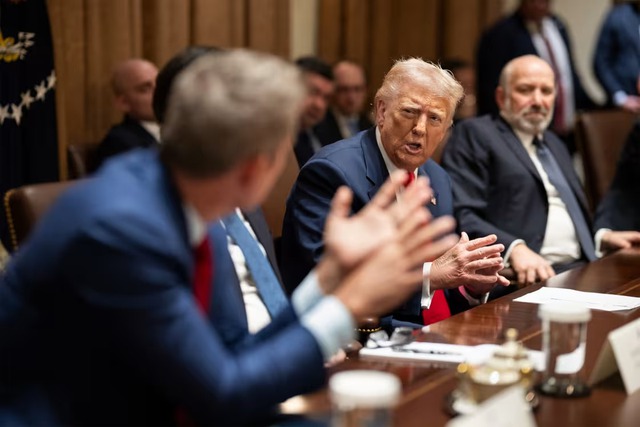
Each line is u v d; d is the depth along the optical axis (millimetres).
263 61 1401
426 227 1467
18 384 1381
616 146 4461
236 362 1391
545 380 1656
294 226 2758
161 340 1317
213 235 1703
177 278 1359
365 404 1162
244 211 2398
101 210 1321
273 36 5344
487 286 2660
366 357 1875
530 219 3639
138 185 1377
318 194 2727
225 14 5094
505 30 5934
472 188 3676
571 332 1644
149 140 4145
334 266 1515
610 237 3619
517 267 3256
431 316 2795
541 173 3730
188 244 1409
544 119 3709
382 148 2805
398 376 1742
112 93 4586
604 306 2381
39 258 1338
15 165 3990
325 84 4926
